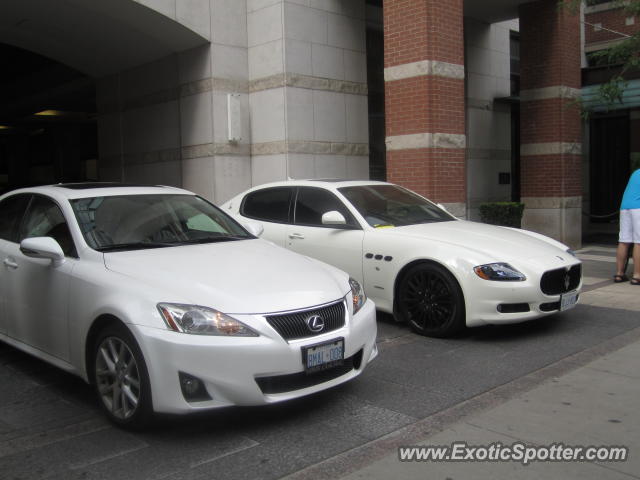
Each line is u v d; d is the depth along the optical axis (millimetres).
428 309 6121
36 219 5203
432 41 10289
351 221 6871
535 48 13352
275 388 3855
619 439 3775
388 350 5742
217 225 5438
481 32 15031
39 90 21219
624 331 6277
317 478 3350
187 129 12531
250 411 4305
